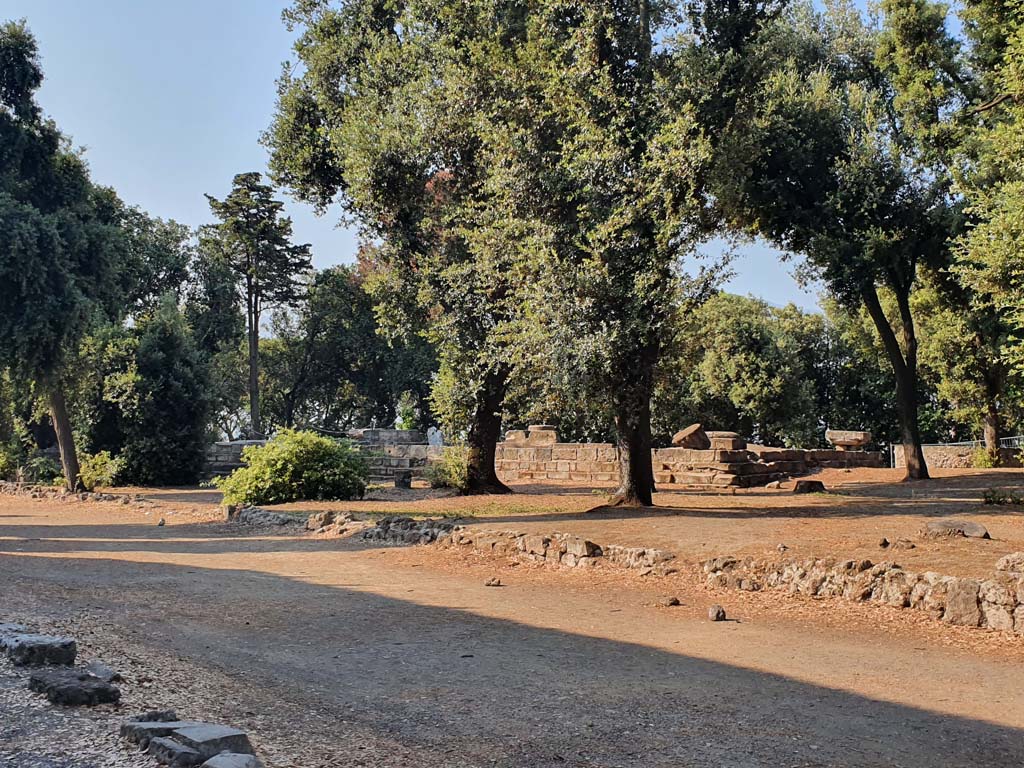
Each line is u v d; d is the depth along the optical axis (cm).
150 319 3484
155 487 3198
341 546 1563
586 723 552
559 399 1678
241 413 6631
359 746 484
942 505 1636
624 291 1535
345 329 6300
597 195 1584
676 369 1775
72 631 753
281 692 600
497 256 1769
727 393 4397
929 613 916
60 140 3067
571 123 1678
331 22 2373
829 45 2725
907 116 2406
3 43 2894
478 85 1895
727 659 754
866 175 2373
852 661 749
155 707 514
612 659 748
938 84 2334
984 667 729
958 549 1046
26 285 2658
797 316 5403
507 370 2194
